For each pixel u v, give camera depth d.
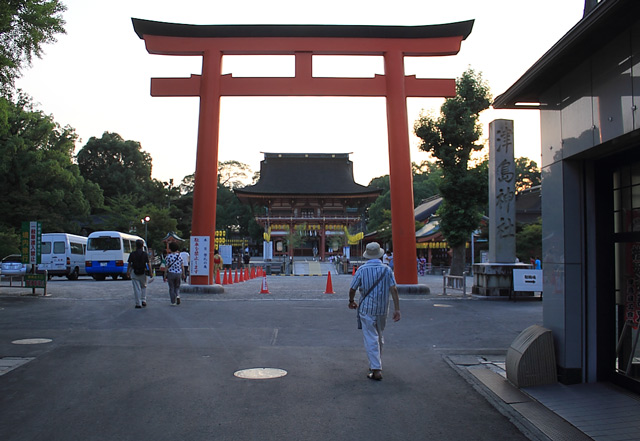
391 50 18.56
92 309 13.47
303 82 18.31
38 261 17.84
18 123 42.69
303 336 9.78
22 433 4.74
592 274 6.35
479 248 46.34
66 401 5.70
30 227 17.92
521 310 13.76
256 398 5.86
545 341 6.40
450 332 10.41
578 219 6.35
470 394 6.12
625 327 6.17
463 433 4.86
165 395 5.94
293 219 67.50
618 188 6.31
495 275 16.84
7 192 41.81
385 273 6.89
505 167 17.38
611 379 6.24
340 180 71.56
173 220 54.03
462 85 22.06
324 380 6.67
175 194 79.31
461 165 22.19
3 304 14.54
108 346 8.66
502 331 10.53
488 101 22.08
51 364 7.38
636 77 4.90
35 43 15.72
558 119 6.49
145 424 5.00
